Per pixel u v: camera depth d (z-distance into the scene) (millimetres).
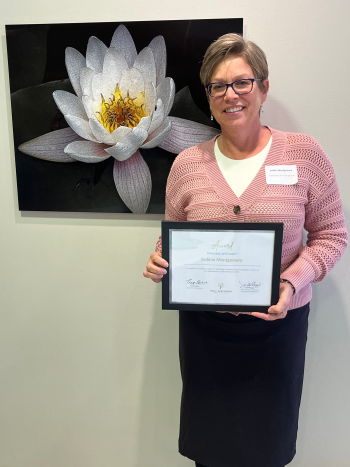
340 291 1312
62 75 1212
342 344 1352
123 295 1395
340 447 1430
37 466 1552
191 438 1171
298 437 1446
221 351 1086
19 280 1426
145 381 1462
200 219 978
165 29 1150
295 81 1176
